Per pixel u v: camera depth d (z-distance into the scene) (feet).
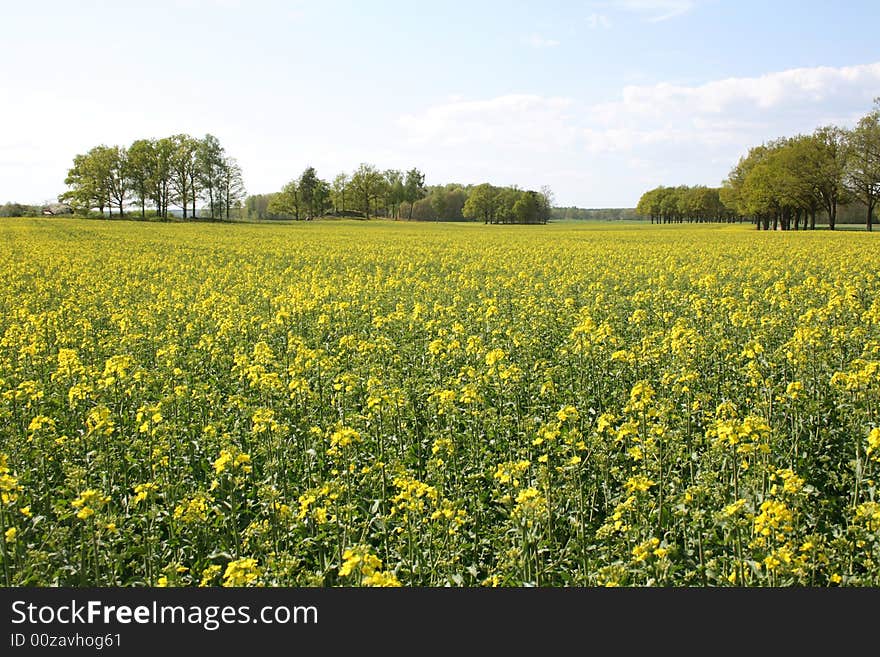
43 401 39.32
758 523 22.24
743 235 225.56
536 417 36.22
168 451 32.48
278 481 30.78
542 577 24.58
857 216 451.53
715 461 29.50
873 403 33.35
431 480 29.45
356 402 39.93
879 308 52.19
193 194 388.16
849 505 27.61
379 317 57.36
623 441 33.91
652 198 560.20
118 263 116.57
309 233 246.06
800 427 34.09
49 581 24.31
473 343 46.26
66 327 61.00
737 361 44.65
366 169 474.49
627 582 23.07
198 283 94.63
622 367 43.83
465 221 556.92
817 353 42.22
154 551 26.11
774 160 303.27
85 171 370.94
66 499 28.02
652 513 27.50
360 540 25.17
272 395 39.88
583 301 71.92
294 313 63.10
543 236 231.30
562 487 28.86
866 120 267.39
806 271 94.12
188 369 47.85
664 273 94.94
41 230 226.38
